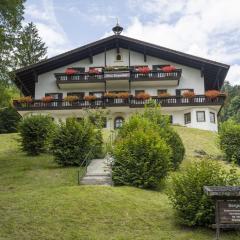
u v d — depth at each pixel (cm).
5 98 2547
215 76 4934
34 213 1359
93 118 3175
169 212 1436
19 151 2881
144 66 4856
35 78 4862
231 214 1160
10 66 2409
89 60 4906
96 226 1280
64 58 4791
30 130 2703
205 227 1292
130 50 4900
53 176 2027
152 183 1797
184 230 1279
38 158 2555
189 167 1402
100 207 1434
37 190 1702
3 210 1391
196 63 4738
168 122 2445
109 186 1767
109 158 2183
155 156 1845
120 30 4875
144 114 2539
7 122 5022
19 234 1181
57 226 1256
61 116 4694
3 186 1866
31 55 6681
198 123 4509
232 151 2777
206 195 1266
